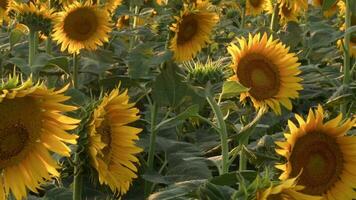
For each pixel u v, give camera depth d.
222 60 4.14
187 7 4.14
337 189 3.44
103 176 3.08
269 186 2.66
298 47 5.94
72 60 4.73
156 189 3.91
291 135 3.41
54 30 4.58
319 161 3.43
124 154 3.21
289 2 5.28
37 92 2.86
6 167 2.98
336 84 4.52
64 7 4.65
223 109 3.91
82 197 3.73
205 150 4.12
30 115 2.96
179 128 4.33
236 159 4.27
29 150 3.00
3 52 4.85
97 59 4.67
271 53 3.86
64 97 2.94
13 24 5.40
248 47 3.87
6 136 2.95
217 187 2.94
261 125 4.07
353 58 5.01
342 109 4.27
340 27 5.25
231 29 6.07
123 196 3.84
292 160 3.42
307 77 4.66
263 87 3.86
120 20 5.87
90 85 4.68
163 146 3.92
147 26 5.14
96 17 4.60
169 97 3.80
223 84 3.57
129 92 4.51
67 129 2.99
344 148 3.44
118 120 3.20
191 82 3.64
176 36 4.12
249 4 6.50
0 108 2.91
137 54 4.04
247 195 2.64
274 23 5.41
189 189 3.26
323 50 5.08
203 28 4.20
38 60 4.35
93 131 3.06
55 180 3.73
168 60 4.09
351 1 4.36
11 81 2.78
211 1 5.60
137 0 5.62
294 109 4.67
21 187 2.99
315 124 3.41
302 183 3.43
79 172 3.11
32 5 4.43
